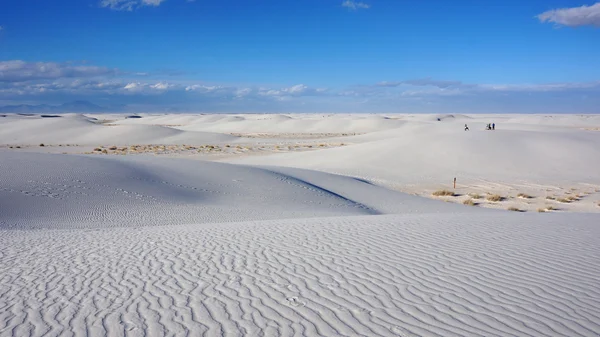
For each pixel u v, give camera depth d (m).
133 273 7.74
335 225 12.23
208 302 6.23
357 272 7.48
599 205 24.97
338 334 5.12
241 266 8.05
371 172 39.12
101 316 5.75
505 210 22.20
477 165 40.25
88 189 20.94
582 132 57.25
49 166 24.06
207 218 17.69
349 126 128.25
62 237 11.52
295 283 6.99
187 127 143.00
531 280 6.87
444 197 28.47
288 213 19.23
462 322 5.38
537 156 42.41
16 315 5.81
